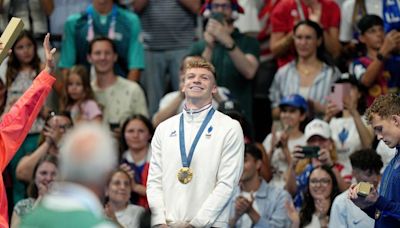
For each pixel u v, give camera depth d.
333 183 23.47
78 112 27.25
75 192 12.18
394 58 27.08
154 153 19.33
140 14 30.80
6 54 18.59
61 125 25.41
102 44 28.03
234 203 23.52
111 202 23.44
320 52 28.03
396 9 27.56
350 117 26.09
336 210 22.36
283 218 23.61
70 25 29.47
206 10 28.50
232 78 28.33
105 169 12.23
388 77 27.19
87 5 30.84
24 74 27.45
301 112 26.20
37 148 25.80
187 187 18.84
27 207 24.30
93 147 12.24
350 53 29.12
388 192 18.72
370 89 27.23
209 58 28.23
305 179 24.42
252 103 28.75
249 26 30.12
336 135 26.00
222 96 26.62
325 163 24.06
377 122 18.69
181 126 19.20
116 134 26.14
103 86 28.16
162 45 30.70
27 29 29.38
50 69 18.69
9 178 26.25
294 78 27.95
